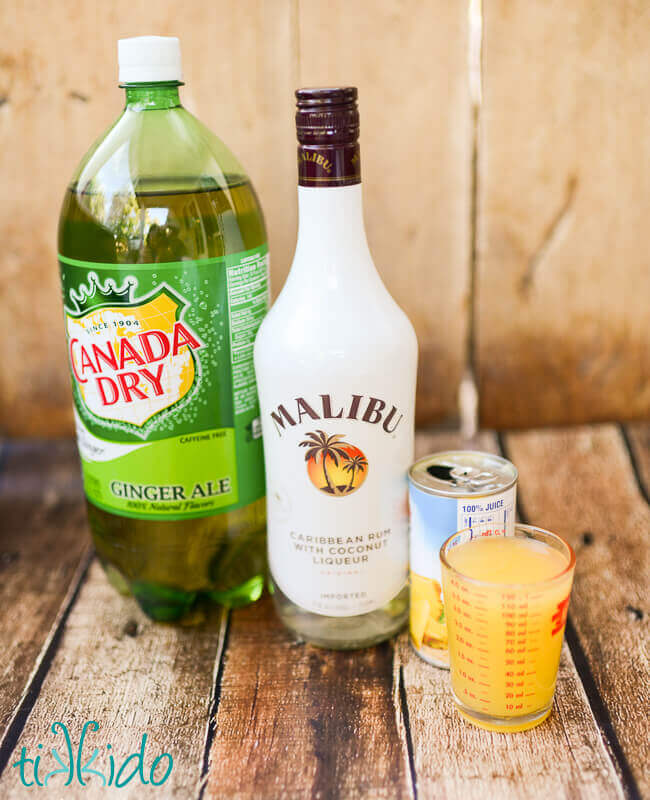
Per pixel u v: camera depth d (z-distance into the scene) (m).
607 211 0.71
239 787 0.47
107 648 0.57
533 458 0.74
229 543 0.59
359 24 0.67
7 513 0.72
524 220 0.71
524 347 0.75
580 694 0.52
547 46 0.67
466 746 0.49
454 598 0.49
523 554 0.51
